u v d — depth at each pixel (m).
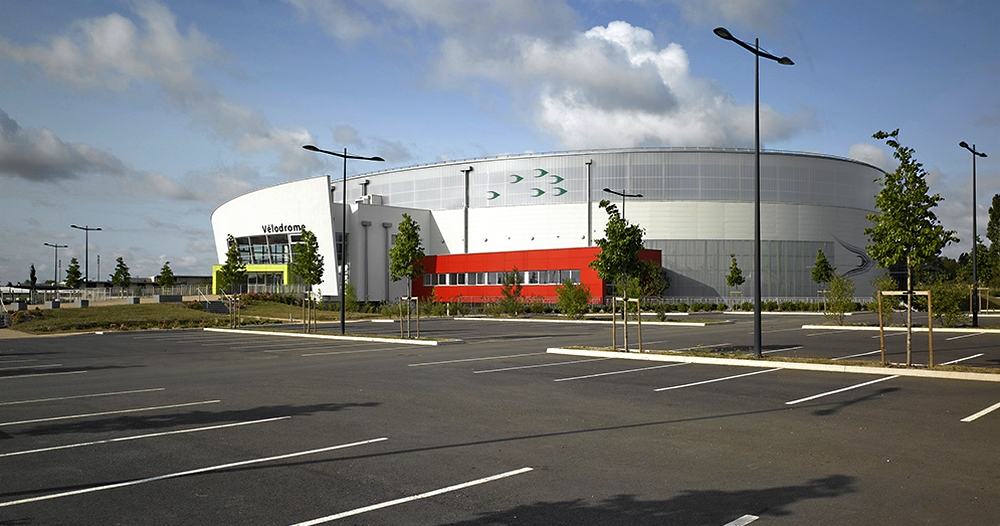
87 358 22.98
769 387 14.52
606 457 8.59
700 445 9.23
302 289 74.44
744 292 77.38
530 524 6.15
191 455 8.76
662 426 10.52
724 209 77.88
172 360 21.97
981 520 6.18
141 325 42.88
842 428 10.27
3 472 7.96
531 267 71.44
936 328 31.97
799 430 10.16
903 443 9.24
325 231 77.69
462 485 7.38
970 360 18.75
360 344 28.27
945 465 8.09
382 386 15.12
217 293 88.62
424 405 12.52
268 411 11.95
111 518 6.35
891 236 17.64
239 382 15.98
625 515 6.39
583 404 12.57
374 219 80.88
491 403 12.72
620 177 81.00
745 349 23.05
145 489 7.27
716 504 6.69
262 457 8.63
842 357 19.95
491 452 8.88
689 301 74.88
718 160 81.00
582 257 67.25
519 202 84.06
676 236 77.56
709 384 15.09
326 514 6.45
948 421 10.72
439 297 80.50
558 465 8.20
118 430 10.37
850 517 6.29
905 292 17.09
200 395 13.90
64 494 7.10
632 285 48.53
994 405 12.05
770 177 81.62
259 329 40.25
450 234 86.00
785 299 77.19
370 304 67.75
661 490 7.16
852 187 87.00
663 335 31.09
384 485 7.39
